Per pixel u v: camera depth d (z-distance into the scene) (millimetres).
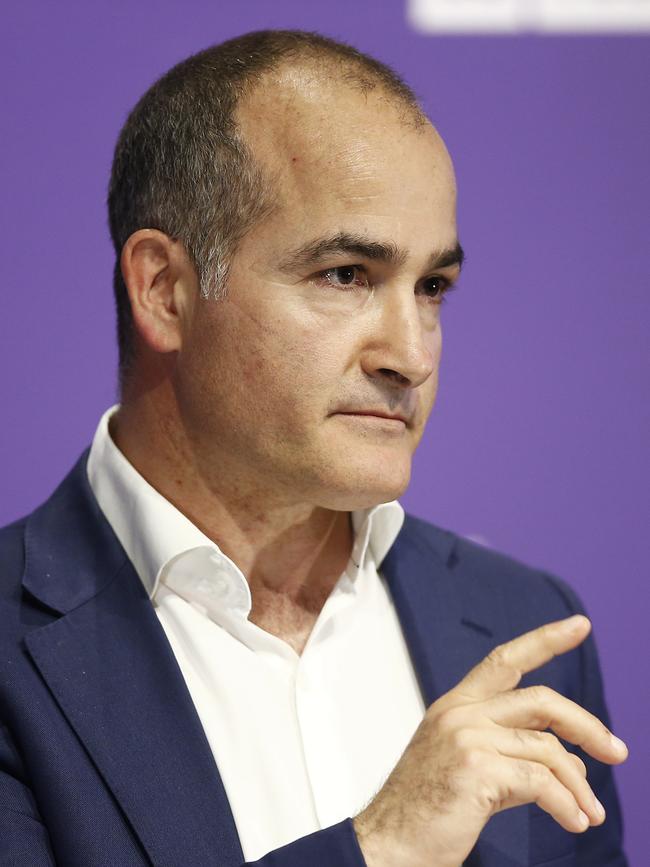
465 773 3699
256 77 4348
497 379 6844
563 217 6910
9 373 6473
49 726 4109
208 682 4398
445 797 3699
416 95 4469
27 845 3955
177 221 4418
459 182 6844
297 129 4199
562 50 6934
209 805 4055
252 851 4129
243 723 4359
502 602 5191
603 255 6926
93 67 6609
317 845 3730
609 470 6887
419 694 4742
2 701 4152
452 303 6820
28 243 6512
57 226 6547
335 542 4793
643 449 6906
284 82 4301
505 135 6891
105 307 6586
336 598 4715
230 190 4266
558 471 6855
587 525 6867
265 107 4277
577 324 6898
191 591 4500
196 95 4449
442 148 4414
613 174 6945
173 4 6680
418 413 4383
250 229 4223
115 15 6641
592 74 6949
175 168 4430
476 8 6902
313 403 4180
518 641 3924
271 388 4203
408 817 3725
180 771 4086
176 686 4227
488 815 3703
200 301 4344
